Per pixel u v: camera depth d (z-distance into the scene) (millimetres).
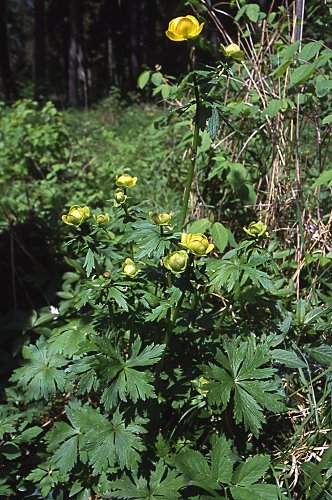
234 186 2336
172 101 2945
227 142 2750
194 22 1547
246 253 1701
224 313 1868
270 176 2557
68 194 4301
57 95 14703
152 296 1754
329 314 1978
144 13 22797
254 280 1596
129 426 1596
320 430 1718
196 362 1859
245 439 1854
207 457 1755
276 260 2451
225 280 1622
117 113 10047
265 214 2521
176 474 1581
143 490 1548
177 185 3959
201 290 2076
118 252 2031
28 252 2818
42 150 4965
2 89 18141
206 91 1660
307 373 1961
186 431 1806
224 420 1811
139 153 5402
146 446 1698
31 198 4172
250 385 1560
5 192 4480
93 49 28641
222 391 1531
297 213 2297
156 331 1852
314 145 2760
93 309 2225
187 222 2588
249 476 1537
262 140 2629
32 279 2609
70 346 1844
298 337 1990
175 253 1455
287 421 1929
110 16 23188
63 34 26453
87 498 1709
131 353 1647
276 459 1760
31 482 1833
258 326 2107
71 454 1669
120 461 1511
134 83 17266
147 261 2064
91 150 5719
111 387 1500
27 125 4988
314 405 1723
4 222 3529
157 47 25109
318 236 2352
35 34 16750
